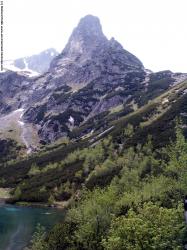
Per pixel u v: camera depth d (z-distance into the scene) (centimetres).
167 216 4116
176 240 3994
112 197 6606
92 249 5341
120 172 14862
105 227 5741
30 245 8344
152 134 17762
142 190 7962
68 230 6119
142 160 14462
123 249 3941
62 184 18062
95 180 16000
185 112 18962
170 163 6644
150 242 3875
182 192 6266
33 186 19050
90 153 19112
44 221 11725
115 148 18750
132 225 4009
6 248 8075
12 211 14425
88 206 6209
